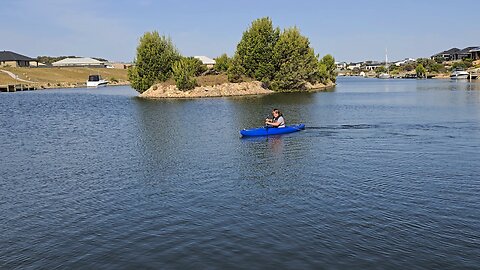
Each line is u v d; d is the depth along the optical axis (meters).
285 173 21.06
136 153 26.89
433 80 144.88
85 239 13.38
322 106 58.00
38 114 53.12
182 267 11.40
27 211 16.11
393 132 33.78
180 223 14.51
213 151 27.06
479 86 98.31
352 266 11.22
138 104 67.56
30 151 28.27
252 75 94.12
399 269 11.05
